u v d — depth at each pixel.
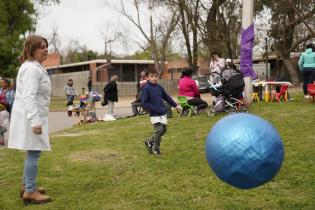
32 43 5.41
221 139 3.97
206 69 46.78
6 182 6.82
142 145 8.91
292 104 13.27
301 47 36.53
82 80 48.44
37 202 5.64
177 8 30.86
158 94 7.89
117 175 6.77
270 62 47.34
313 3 22.19
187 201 5.44
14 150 9.65
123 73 53.94
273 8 28.83
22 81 5.36
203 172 6.62
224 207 5.18
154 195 5.69
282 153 4.04
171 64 63.88
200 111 13.09
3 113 11.45
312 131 8.66
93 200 5.71
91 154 8.34
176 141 8.91
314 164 6.58
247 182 3.98
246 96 13.44
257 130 3.95
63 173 7.05
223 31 26.97
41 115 5.43
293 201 5.28
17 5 36.22
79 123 16.31
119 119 14.98
